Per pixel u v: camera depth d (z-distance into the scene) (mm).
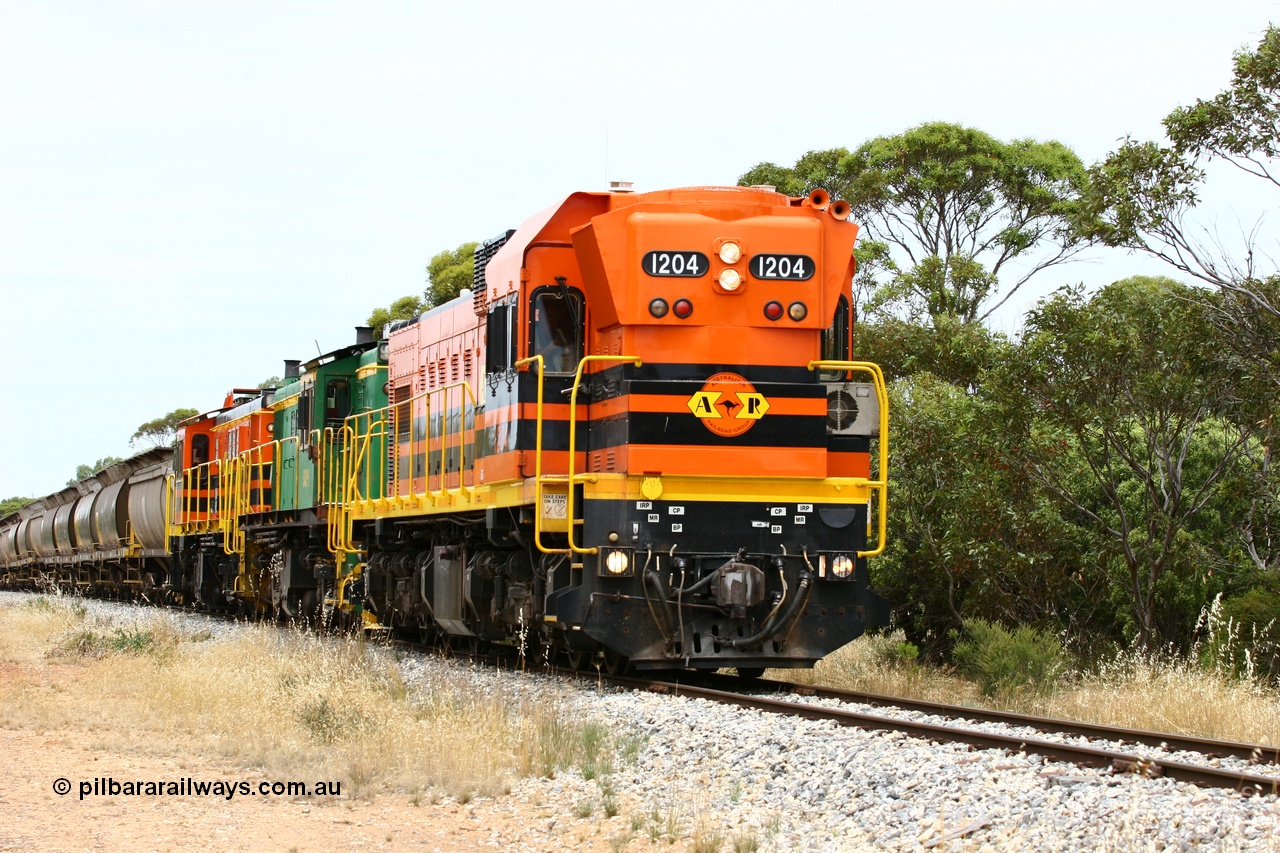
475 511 25734
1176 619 29359
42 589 71812
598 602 20531
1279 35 26672
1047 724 16969
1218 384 27984
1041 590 30797
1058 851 10789
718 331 20719
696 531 20562
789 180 65688
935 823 11859
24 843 12188
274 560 37562
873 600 21141
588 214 22562
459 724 17422
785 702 18109
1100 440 29828
